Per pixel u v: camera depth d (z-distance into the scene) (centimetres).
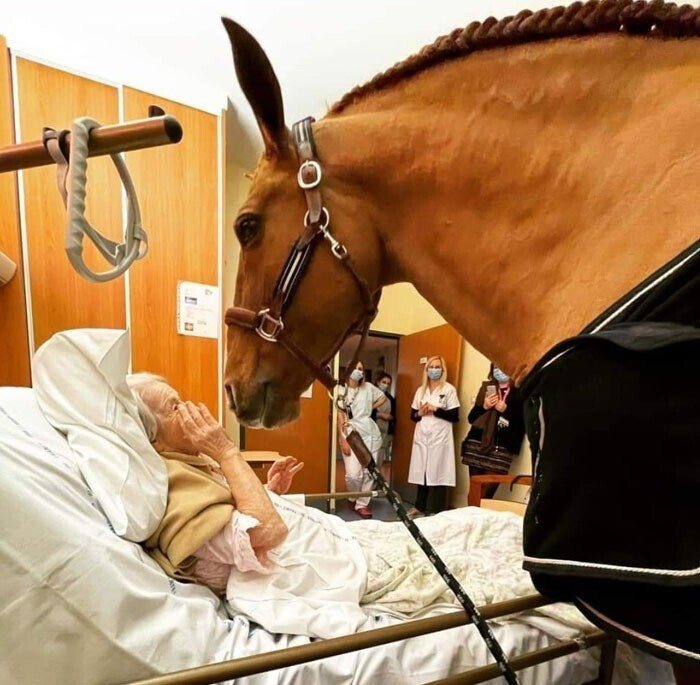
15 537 54
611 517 37
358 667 71
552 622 88
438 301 62
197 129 212
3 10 171
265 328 65
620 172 48
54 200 180
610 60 50
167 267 207
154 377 103
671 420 34
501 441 283
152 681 50
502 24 55
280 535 84
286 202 63
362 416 346
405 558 109
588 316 47
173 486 82
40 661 53
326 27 181
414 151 59
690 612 35
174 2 169
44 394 76
